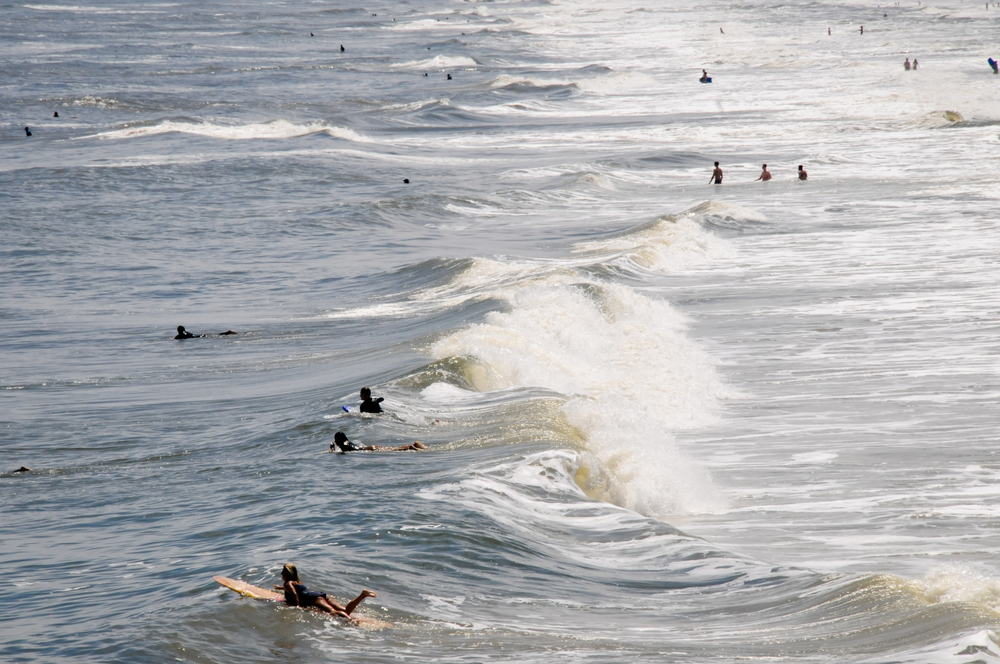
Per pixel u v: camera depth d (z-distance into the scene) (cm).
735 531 3906
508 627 2611
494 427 5250
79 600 2955
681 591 3039
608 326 8125
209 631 2486
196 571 3117
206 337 9350
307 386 7088
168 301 11194
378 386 6400
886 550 3588
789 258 10819
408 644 2439
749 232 12550
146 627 2522
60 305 11038
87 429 6328
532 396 5969
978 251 10325
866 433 5197
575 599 2930
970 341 7025
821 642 2453
